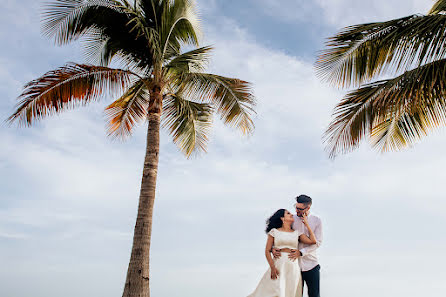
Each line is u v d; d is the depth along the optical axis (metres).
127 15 8.57
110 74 8.25
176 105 10.19
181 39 10.24
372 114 6.84
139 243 7.64
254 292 4.96
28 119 7.86
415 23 5.81
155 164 8.35
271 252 4.98
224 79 9.03
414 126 7.51
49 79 7.80
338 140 7.28
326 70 6.99
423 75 5.77
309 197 5.18
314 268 5.04
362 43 6.52
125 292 7.31
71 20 8.28
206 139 11.23
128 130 10.77
